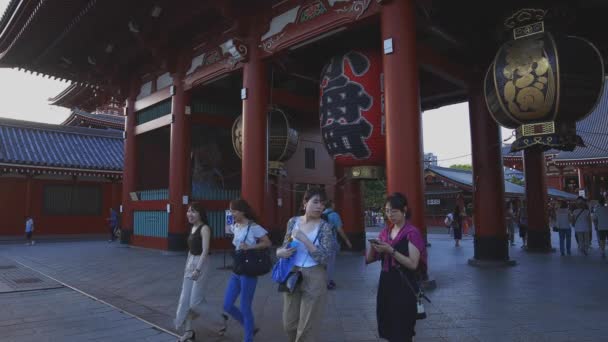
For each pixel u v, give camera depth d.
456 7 10.97
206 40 15.27
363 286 8.96
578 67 8.27
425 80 15.35
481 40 11.96
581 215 14.59
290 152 14.47
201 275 5.53
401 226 4.14
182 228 15.88
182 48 16.30
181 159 16.12
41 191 26.31
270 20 12.34
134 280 10.21
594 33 11.98
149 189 21.67
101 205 28.38
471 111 12.88
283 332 5.87
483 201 12.44
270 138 14.05
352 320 6.29
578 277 9.78
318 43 13.85
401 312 3.89
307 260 4.34
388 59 8.77
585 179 39.53
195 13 13.88
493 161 12.43
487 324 5.89
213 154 20.69
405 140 8.43
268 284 9.23
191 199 16.02
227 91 17.94
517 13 9.20
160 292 8.75
